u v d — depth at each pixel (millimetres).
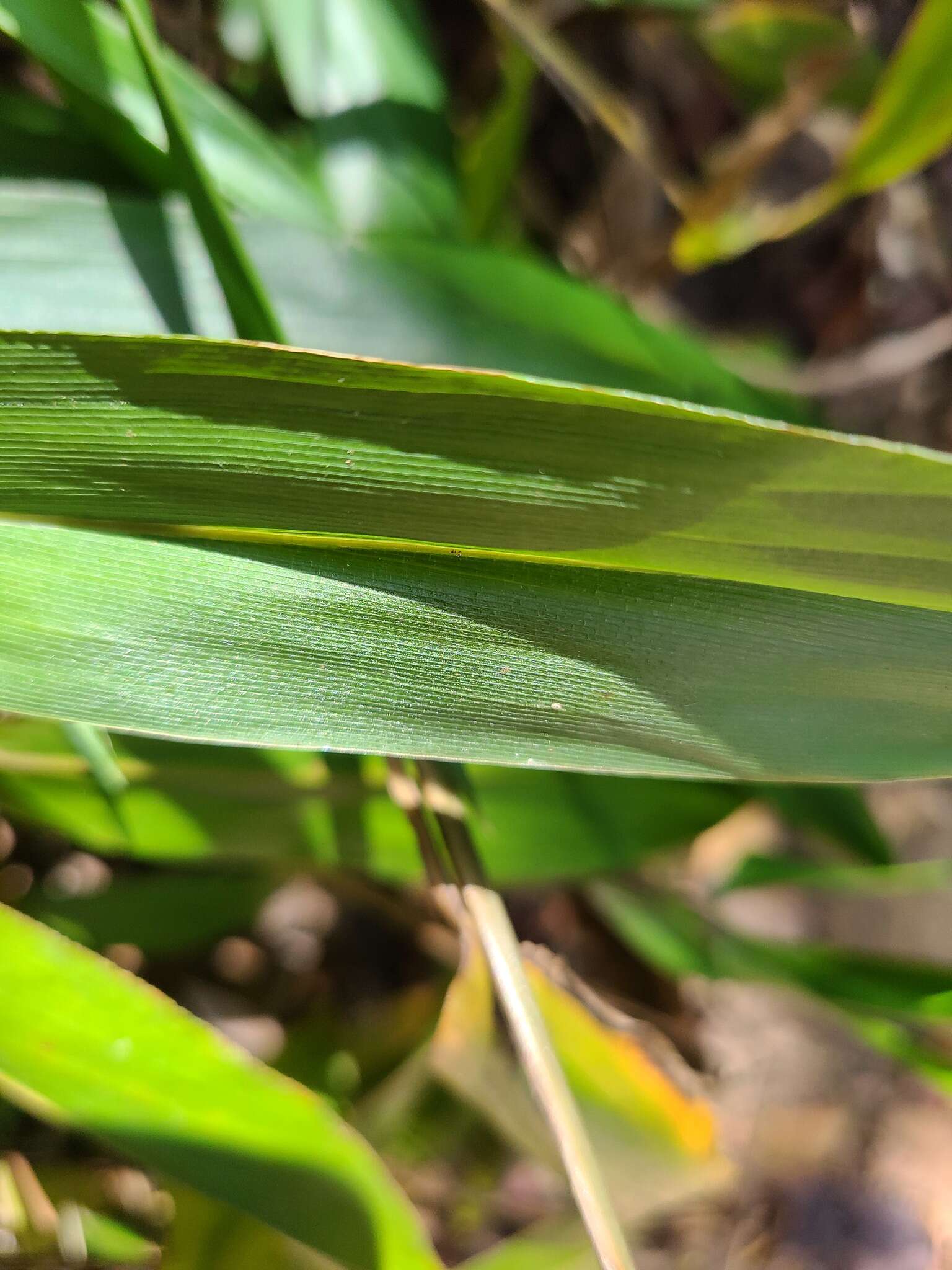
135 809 180
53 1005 131
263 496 113
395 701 122
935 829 331
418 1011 226
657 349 181
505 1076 161
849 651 124
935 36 168
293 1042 224
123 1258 183
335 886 227
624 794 194
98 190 156
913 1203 289
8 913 128
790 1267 277
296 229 163
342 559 121
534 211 283
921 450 100
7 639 119
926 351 292
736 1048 299
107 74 162
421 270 167
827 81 218
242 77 221
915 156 186
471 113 279
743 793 203
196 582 120
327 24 191
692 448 103
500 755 123
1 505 114
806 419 191
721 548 112
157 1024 132
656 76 298
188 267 156
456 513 112
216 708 120
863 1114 303
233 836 182
